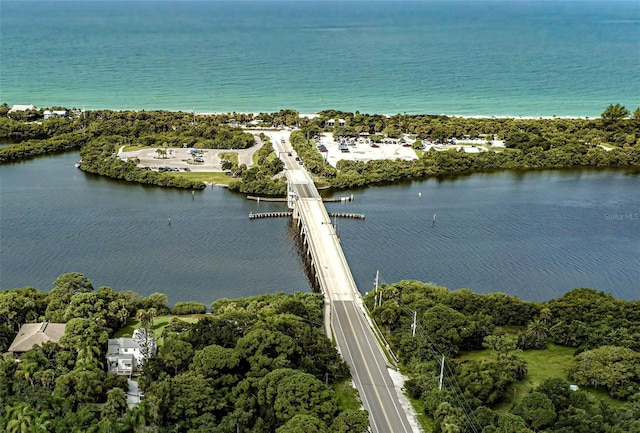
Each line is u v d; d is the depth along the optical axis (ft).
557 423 496.23
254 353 553.64
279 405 485.97
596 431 481.87
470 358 634.43
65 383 507.71
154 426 472.44
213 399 498.69
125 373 577.43
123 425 466.29
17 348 581.94
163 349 571.69
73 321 600.80
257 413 504.02
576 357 612.29
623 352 598.75
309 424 452.76
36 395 495.41
